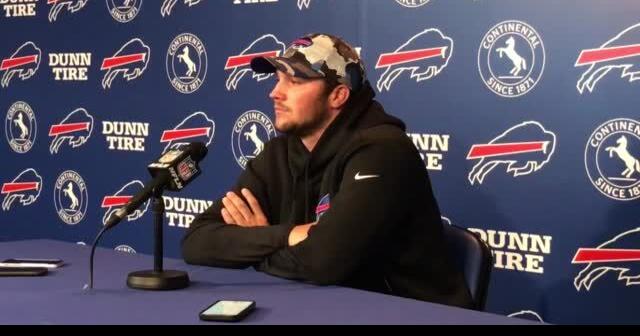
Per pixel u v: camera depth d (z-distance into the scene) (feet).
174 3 10.59
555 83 7.72
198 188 10.48
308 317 4.31
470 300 6.10
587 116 7.57
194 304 4.62
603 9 7.41
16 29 12.24
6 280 5.27
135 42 11.00
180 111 10.62
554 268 7.86
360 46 8.98
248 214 6.48
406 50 8.64
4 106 12.48
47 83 11.98
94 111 11.50
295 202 6.77
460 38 8.27
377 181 5.91
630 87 7.32
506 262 8.14
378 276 6.23
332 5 9.19
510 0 7.93
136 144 11.09
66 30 11.70
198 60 10.41
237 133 10.10
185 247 6.20
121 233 11.28
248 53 9.95
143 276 5.07
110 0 11.21
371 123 6.64
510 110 8.01
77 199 11.80
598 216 7.58
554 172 7.79
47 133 12.05
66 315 4.32
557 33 7.68
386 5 8.76
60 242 6.92
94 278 5.36
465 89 8.28
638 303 7.45
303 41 6.85
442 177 8.48
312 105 6.68
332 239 5.52
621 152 7.41
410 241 6.25
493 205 8.18
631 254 7.45
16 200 12.50
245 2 9.93
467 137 8.29
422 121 8.58
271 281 5.45
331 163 6.55
